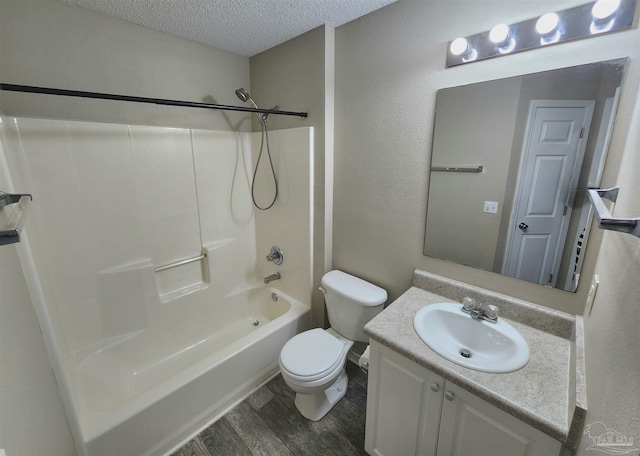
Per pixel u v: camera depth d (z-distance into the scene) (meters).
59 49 1.53
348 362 2.21
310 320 2.26
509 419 0.94
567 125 1.11
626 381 0.49
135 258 1.93
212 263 2.32
